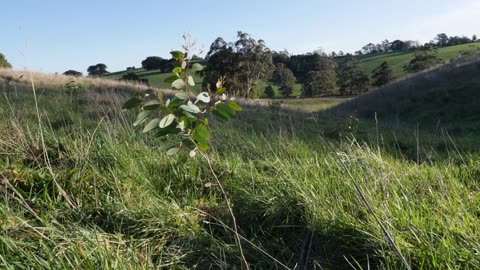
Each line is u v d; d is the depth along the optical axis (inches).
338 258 121.4
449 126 624.4
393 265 108.4
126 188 146.8
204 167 173.2
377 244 115.7
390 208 130.5
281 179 161.2
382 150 223.8
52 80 603.8
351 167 168.4
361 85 2476.6
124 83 662.5
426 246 108.5
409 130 448.8
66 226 120.0
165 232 123.8
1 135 176.7
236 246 124.0
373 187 148.2
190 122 91.1
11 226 107.0
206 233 127.9
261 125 337.4
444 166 179.9
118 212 128.1
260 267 115.8
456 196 140.8
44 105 314.0
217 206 147.1
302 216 137.9
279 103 513.0
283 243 128.8
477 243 105.9
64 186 140.9
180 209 136.7
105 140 188.4
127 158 171.2
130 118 266.2
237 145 225.3
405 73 2721.5
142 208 131.8
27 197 132.0
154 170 170.7
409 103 815.1
